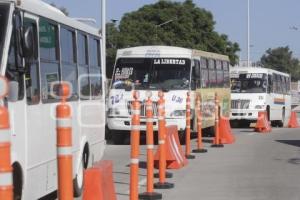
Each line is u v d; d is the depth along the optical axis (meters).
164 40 57.94
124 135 23.44
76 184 11.09
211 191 12.11
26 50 7.99
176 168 15.36
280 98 38.22
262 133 29.16
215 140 21.42
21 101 8.14
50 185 9.59
